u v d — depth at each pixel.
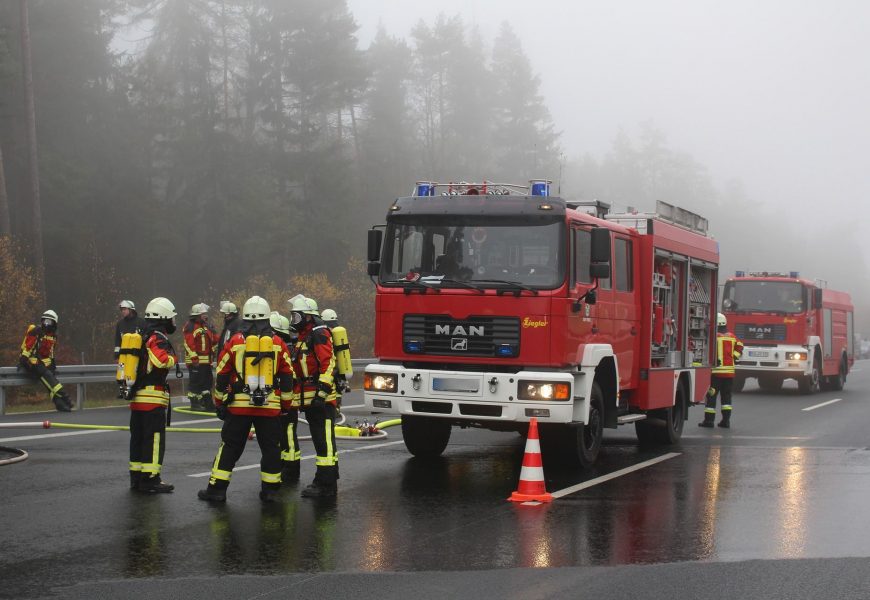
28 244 34.44
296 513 9.36
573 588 6.90
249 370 9.70
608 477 11.91
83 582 6.91
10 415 18.36
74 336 39.84
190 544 8.03
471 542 8.26
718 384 18.45
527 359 11.44
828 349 29.86
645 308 13.89
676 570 7.42
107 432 15.52
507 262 11.68
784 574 7.32
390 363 12.16
